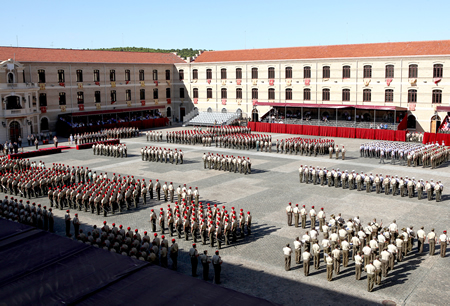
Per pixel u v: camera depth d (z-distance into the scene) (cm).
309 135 6719
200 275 2038
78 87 7181
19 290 1334
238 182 3794
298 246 2141
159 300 1234
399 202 3145
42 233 1862
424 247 2348
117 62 7719
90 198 3016
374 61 6481
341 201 3183
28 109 6394
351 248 2306
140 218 2914
